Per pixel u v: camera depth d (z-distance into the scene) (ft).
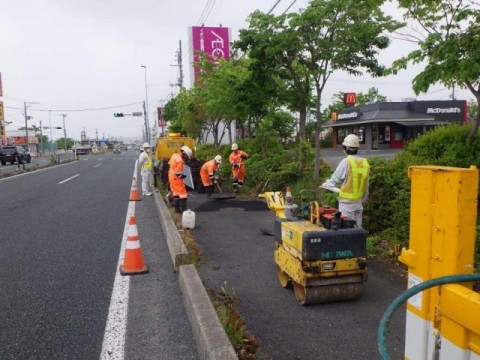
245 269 20.17
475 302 5.66
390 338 12.98
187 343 12.95
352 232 15.30
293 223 16.99
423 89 19.16
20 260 22.33
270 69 39.65
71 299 16.63
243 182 49.52
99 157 199.00
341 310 15.24
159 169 55.77
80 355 12.34
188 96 91.50
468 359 5.99
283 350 12.42
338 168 19.43
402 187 22.21
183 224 28.78
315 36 34.14
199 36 129.29
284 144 58.90
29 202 44.68
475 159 22.11
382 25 32.99
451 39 18.51
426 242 6.82
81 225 31.48
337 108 141.38
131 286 17.99
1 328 14.20
